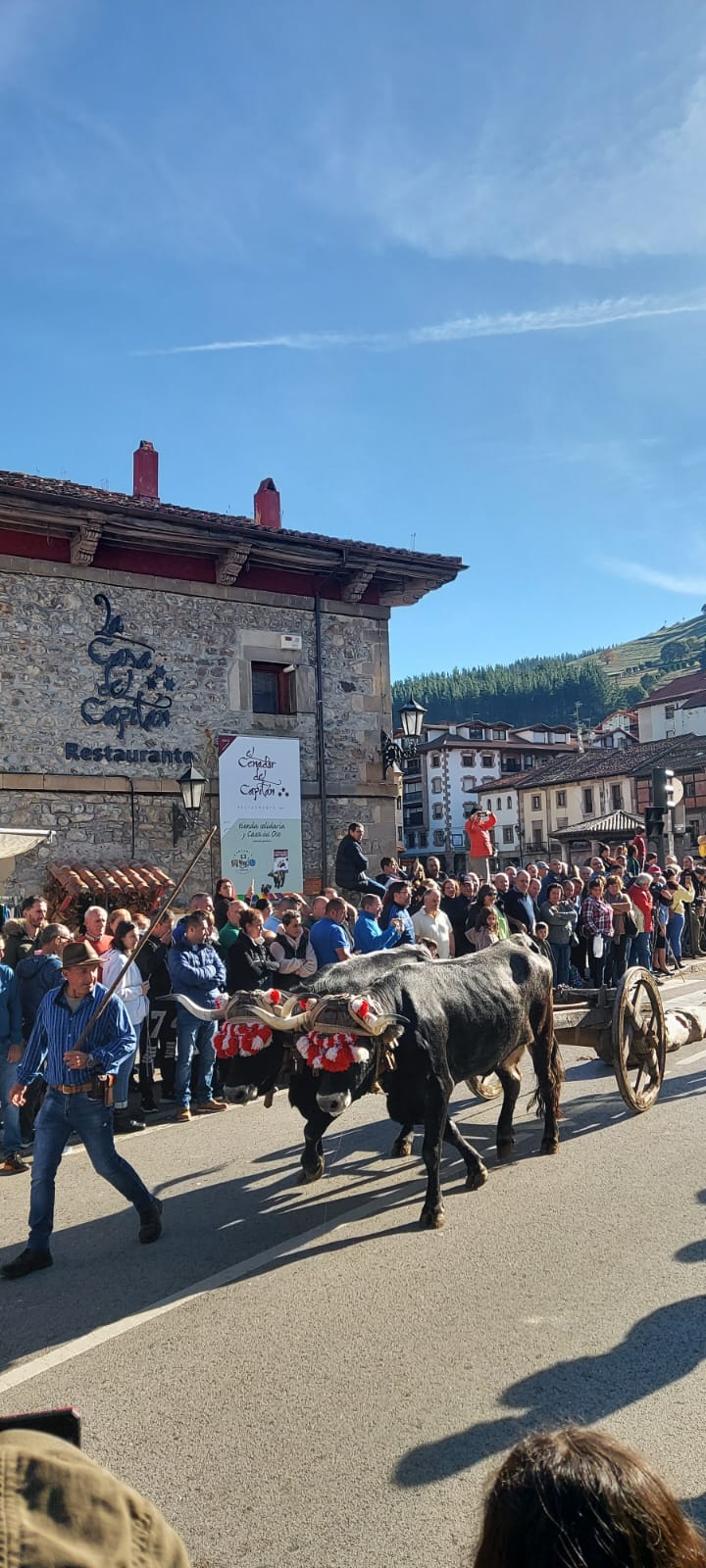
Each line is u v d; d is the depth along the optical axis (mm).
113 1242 5996
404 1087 6223
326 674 17703
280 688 17516
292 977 9867
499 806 67875
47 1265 5645
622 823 36719
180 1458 3697
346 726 17859
